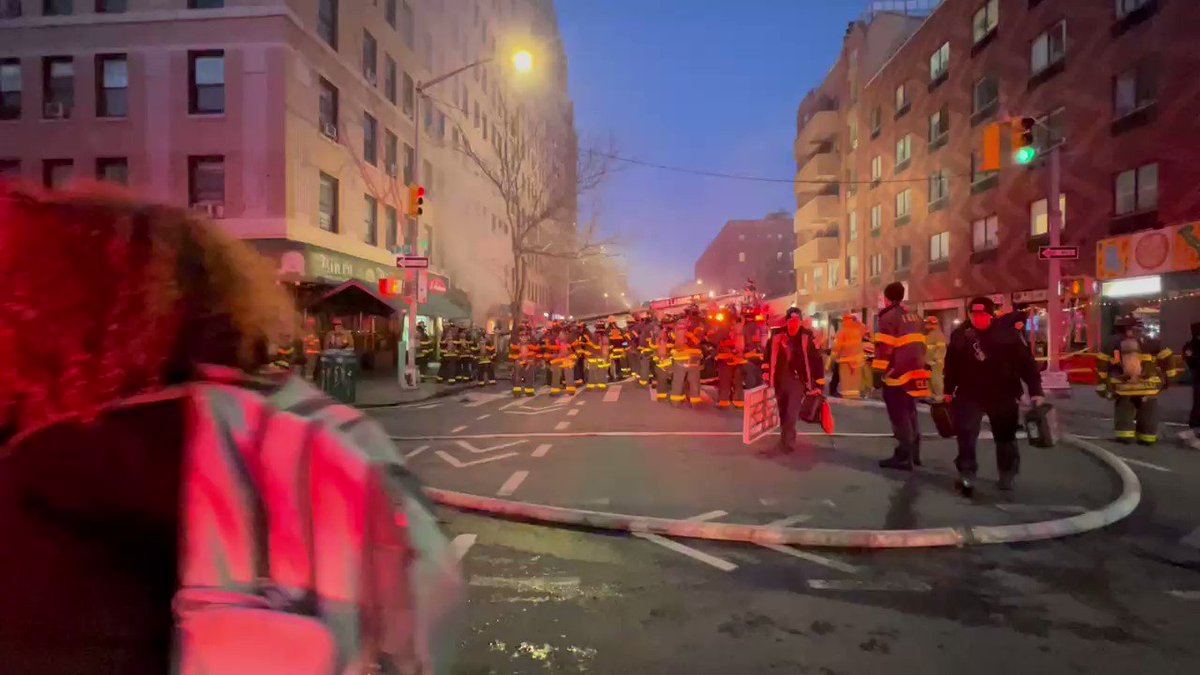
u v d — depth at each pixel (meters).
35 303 0.94
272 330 1.19
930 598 4.63
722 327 15.36
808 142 50.00
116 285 1.00
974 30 29.89
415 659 1.00
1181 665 3.73
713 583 4.89
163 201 1.17
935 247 33.50
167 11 20.88
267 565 0.93
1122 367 10.25
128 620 0.91
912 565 5.25
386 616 0.97
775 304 50.38
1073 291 20.88
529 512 6.43
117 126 21.06
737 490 7.35
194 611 0.91
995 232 28.44
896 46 41.66
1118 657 3.82
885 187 38.78
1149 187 20.69
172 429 0.94
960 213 30.97
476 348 22.48
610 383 23.42
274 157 20.81
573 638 4.04
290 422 0.97
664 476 8.07
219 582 0.92
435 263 34.41
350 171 24.94
